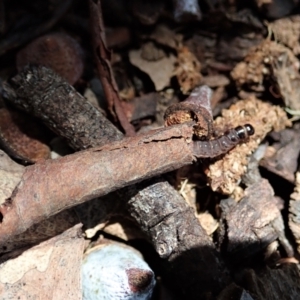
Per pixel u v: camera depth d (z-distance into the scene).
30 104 0.12
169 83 0.15
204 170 0.12
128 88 0.15
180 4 0.14
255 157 0.13
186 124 0.10
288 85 0.14
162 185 0.11
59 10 0.15
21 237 0.11
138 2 0.15
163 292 0.12
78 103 0.12
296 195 0.12
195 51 0.15
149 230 0.11
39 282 0.10
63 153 0.13
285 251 0.12
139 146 0.10
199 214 0.13
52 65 0.13
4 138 0.12
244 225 0.12
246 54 0.15
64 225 0.11
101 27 0.13
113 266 0.11
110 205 0.12
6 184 0.09
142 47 0.15
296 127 0.14
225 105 0.14
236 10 0.15
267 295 0.11
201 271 0.11
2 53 0.14
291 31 0.15
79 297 0.10
